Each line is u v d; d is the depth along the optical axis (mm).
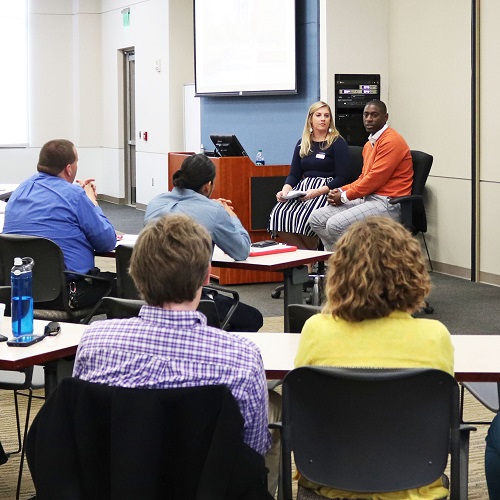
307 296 6680
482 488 3617
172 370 2025
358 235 2266
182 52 12320
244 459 1947
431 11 7879
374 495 2234
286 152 8773
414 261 2240
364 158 6891
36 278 4637
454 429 2203
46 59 14883
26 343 2885
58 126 15078
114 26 14133
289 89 8508
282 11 8500
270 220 7250
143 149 13438
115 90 14312
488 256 7543
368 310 2238
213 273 7965
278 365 2693
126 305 3176
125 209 13914
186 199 4574
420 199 6551
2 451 3094
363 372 2137
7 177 14961
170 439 1953
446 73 7777
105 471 1978
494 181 7391
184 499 1968
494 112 7332
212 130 9992
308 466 2260
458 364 2695
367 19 8273
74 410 1980
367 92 8328
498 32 7238
